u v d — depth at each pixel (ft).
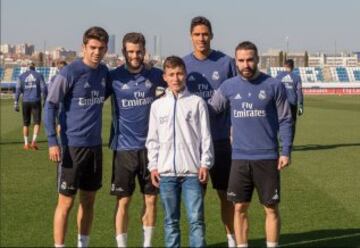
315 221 26.40
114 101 21.33
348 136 65.51
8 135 67.31
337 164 43.86
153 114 19.71
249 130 19.90
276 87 19.83
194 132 19.44
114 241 23.17
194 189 19.15
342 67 270.26
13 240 23.21
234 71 21.93
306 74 262.47
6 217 26.89
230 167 21.52
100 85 20.76
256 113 19.80
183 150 19.19
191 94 19.81
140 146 21.20
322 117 95.81
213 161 20.47
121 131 21.25
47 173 39.22
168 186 19.26
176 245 19.24
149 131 19.80
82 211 21.42
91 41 20.08
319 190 33.45
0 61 415.23
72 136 20.49
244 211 20.53
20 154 49.19
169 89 19.77
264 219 26.89
